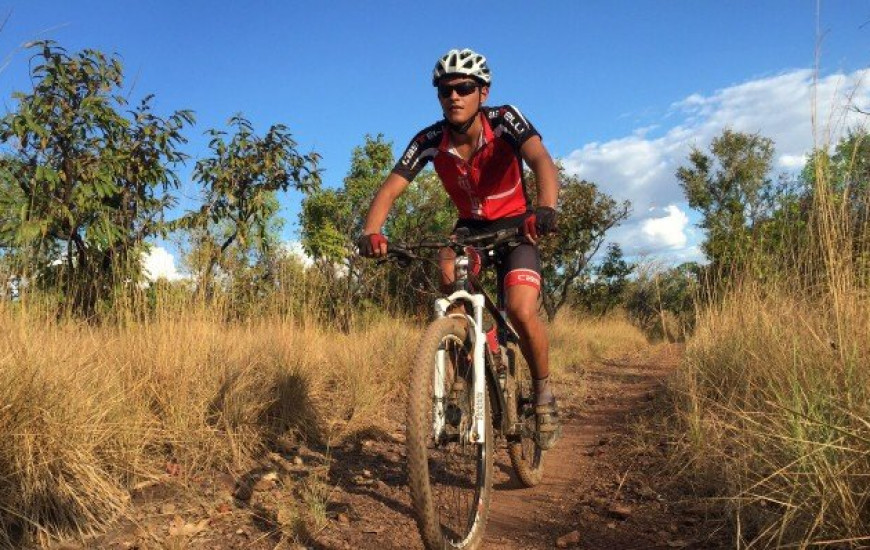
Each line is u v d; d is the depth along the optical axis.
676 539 2.85
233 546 2.70
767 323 4.77
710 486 3.34
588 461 4.41
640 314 19.72
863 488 2.46
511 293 3.16
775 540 2.51
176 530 2.77
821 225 3.77
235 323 5.70
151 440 3.62
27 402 2.96
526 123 3.16
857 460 2.50
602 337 16.91
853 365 3.13
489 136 3.18
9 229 5.37
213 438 3.81
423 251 3.31
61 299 5.14
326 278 7.54
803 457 2.56
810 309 4.26
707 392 4.96
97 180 6.70
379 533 2.95
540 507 3.44
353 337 6.82
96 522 2.75
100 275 5.95
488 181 3.29
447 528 2.71
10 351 3.24
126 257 6.30
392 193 3.28
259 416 4.38
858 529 2.32
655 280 6.67
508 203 3.35
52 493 2.73
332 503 3.29
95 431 3.20
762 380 4.33
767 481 2.84
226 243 7.25
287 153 9.05
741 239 5.61
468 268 2.91
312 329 6.44
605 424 5.77
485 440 2.90
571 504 3.46
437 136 3.30
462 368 2.83
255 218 8.45
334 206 16.42
